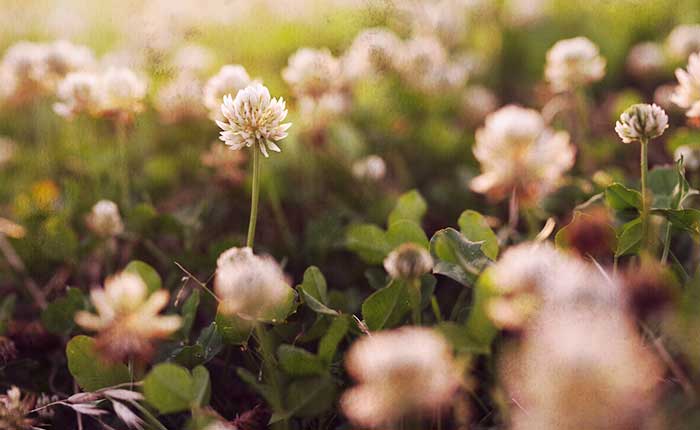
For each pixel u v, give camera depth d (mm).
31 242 411
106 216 400
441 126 528
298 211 467
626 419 228
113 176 492
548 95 568
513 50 709
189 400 273
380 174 464
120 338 285
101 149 521
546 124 519
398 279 291
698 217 305
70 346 297
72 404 308
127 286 286
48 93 519
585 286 255
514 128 359
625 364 230
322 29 722
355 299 361
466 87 635
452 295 378
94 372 298
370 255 352
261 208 468
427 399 243
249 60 664
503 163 361
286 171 495
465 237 320
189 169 506
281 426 282
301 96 482
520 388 259
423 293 315
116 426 309
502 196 367
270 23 739
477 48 708
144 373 311
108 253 408
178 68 560
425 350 244
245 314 282
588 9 728
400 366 241
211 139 540
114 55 629
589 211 350
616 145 482
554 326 245
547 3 754
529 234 379
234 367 337
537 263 267
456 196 459
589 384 225
